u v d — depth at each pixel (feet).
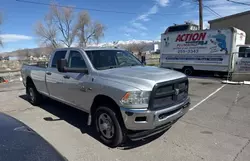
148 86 10.53
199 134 13.48
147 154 11.03
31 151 6.09
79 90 13.70
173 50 48.83
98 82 12.12
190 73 46.42
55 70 16.51
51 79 16.89
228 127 14.67
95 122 12.75
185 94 13.32
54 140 12.74
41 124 15.52
